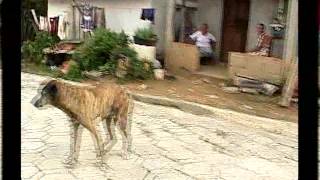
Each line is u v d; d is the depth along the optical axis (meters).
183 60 12.52
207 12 13.91
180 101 9.41
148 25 12.63
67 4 15.14
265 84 10.39
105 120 6.05
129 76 11.36
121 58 11.47
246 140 7.32
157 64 11.97
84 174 5.40
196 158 6.26
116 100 5.82
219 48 13.73
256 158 6.45
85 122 5.50
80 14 14.51
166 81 11.38
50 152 6.16
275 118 8.64
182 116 8.75
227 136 7.50
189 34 13.76
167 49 12.78
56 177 5.26
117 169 5.63
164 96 9.87
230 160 6.29
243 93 10.51
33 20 16.50
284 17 12.01
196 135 7.44
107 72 11.55
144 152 6.38
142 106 9.38
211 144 6.99
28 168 5.51
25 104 9.05
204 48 13.23
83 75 11.73
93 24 14.04
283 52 11.02
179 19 13.49
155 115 8.68
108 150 5.96
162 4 12.85
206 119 8.59
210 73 12.28
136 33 12.27
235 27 13.45
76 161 5.67
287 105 9.39
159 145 6.76
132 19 13.18
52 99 5.16
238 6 13.34
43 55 14.05
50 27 15.40
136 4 12.99
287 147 7.08
